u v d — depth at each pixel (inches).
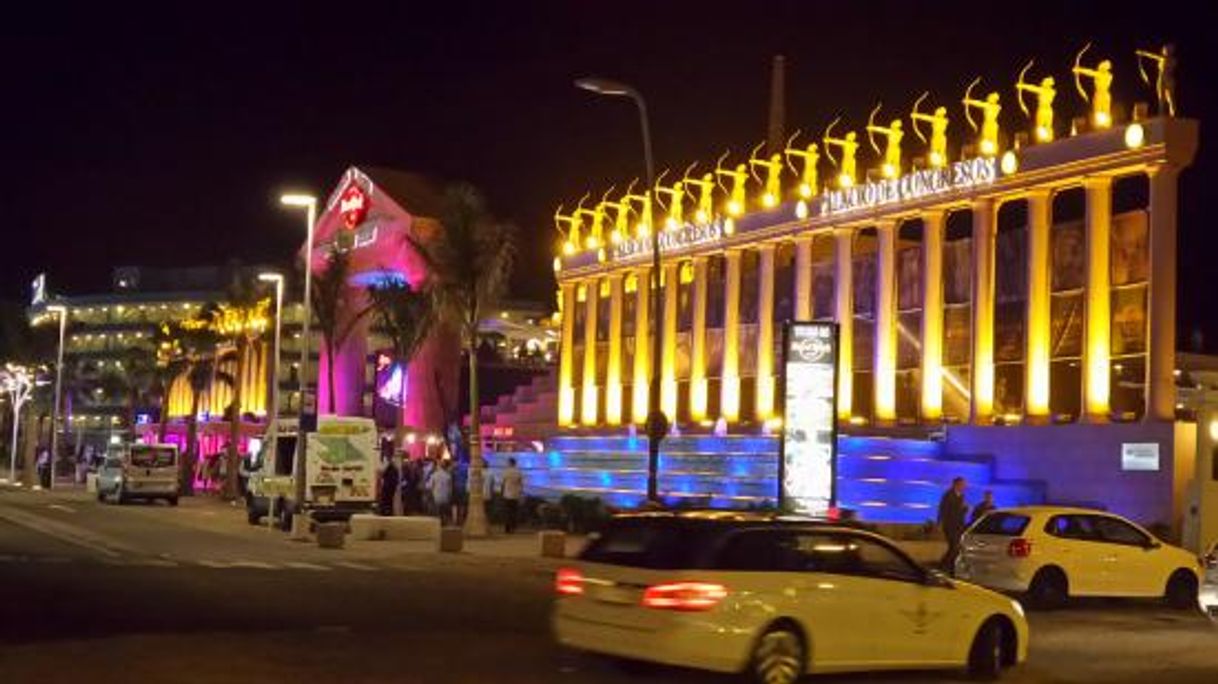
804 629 484.7
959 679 545.3
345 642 577.0
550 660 545.3
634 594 478.6
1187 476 1350.9
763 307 1969.7
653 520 501.4
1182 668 614.2
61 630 583.8
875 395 1744.6
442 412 2659.9
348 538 1347.2
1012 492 1476.4
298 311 4050.2
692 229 2117.4
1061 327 1513.3
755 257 2043.6
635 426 2169.0
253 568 957.8
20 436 4111.7
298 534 1305.4
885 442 1593.3
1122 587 877.2
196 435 3100.4
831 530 510.3
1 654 509.7
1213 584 817.5
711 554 477.1
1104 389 1450.5
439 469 1493.6
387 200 2741.1
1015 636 559.2
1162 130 1396.4
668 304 2196.1
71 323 4975.4
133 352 3833.7
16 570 858.1
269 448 1545.3
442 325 2121.1
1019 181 1551.4
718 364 2075.5
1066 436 1456.7
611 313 2335.1
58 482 3216.0
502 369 2979.8
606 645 485.4
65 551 1039.6
